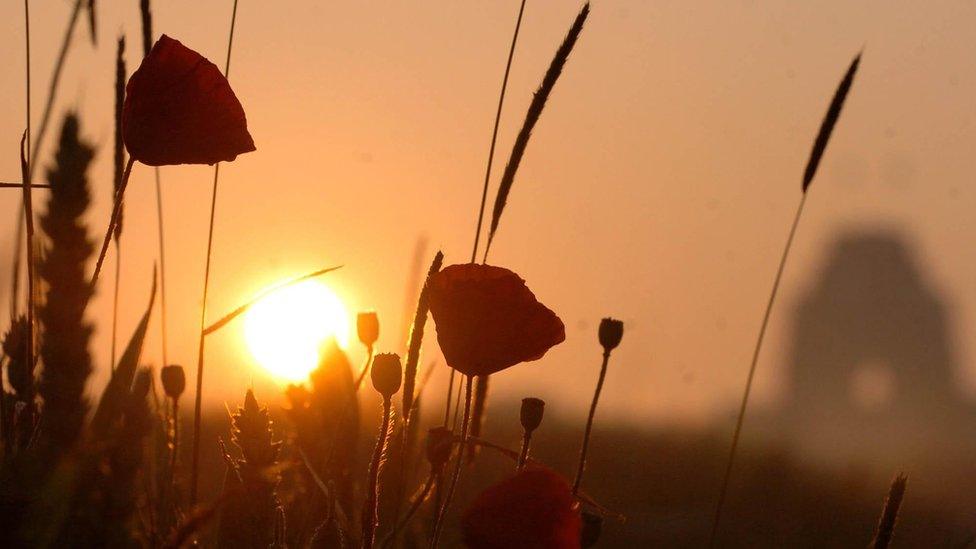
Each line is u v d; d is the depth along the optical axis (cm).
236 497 101
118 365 102
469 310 103
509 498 97
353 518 109
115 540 94
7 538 91
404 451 110
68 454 93
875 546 107
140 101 105
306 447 110
